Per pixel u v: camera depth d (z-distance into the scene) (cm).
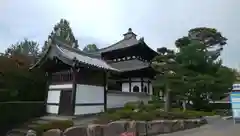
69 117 1288
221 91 2261
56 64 1520
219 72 2323
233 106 1335
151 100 2297
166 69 1838
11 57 1689
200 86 2050
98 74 1605
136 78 2538
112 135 962
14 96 1538
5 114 1246
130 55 2762
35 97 1670
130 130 1019
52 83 1562
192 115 1641
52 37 1502
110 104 1709
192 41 2541
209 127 1362
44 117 1372
